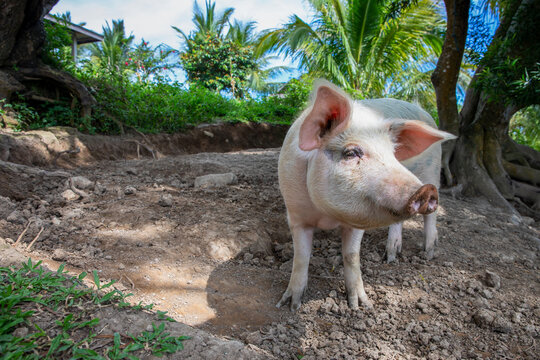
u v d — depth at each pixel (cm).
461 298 107
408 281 114
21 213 130
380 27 437
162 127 327
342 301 103
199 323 88
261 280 112
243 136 391
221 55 687
